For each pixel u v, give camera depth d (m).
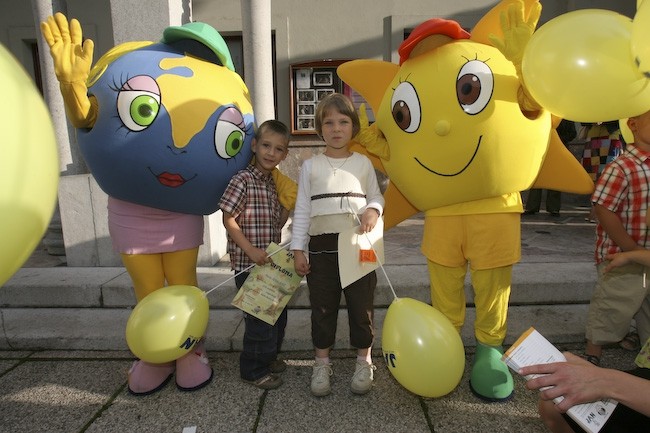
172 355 2.08
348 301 2.34
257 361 2.44
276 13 6.78
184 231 2.37
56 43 1.90
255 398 2.39
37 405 2.38
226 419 2.22
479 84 1.98
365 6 6.75
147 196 2.19
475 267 2.22
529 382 1.41
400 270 3.54
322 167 2.30
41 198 1.15
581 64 1.69
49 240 4.33
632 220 2.33
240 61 7.07
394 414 2.24
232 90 2.27
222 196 2.28
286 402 2.36
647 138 2.25
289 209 2.60
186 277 2.47
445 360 1.94
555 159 2.37
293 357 2.85
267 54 4.11
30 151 1.08
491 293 2.26
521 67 1.92
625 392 1.34
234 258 2.41
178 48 2.29
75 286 3.38
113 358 2.89
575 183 2.38
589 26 1.73
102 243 3.83
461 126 2.00
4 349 3.01
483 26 2.24
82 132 2.17
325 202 2.26
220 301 3.32
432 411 2.26
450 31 2.10
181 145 2.07
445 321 2.04
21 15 6.94
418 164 2.15
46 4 4.46
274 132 2.27
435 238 2.30
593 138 5.25
